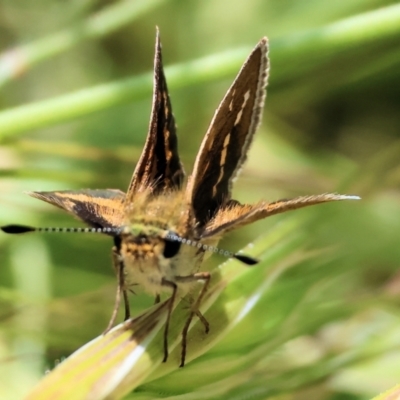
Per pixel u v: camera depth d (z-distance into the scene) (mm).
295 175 189
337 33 172
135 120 211
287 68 179
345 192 177
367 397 178
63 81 227
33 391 154
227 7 226
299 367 166
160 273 162
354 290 187
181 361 159
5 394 173
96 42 235
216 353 161
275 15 218
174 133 169
